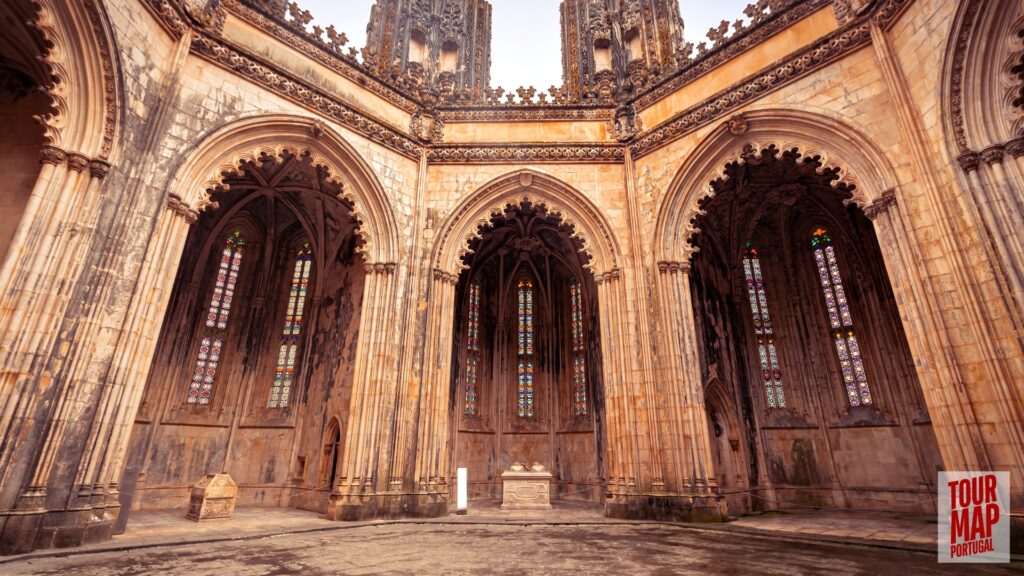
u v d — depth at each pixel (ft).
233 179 65.67
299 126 51.67
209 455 63.67
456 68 79.41
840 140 45.83
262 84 49.93
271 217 73.67
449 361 55.26
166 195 40.63
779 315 74.33
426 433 50.90
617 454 50.88
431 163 61.93
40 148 39.88
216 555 30.17
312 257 75.92
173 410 62.28
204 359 67.05
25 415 30.25
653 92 62.44
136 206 38.11
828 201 69.97
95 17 35.45
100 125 36.29
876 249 67.56
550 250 83.25
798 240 75.82
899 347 63.31
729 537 38.27
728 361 65.26
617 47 72.69
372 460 47.83
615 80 69.97
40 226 32.71
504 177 60.95
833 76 47.32
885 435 62.03
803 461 65.92
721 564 27.76
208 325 68.28
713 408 62.23
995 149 34.60
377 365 50.72
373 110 59.41
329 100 54.34
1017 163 33.76
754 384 69.97
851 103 45.44
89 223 34.60
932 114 38.88
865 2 45.75
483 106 65.31
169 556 29.76
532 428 79.97
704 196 55.26
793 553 31.48
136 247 37.76
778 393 70.95
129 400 35.99
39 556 28.04
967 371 34.17
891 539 37.14
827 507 62.54
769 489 62.44
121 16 37.78
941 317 35.94
